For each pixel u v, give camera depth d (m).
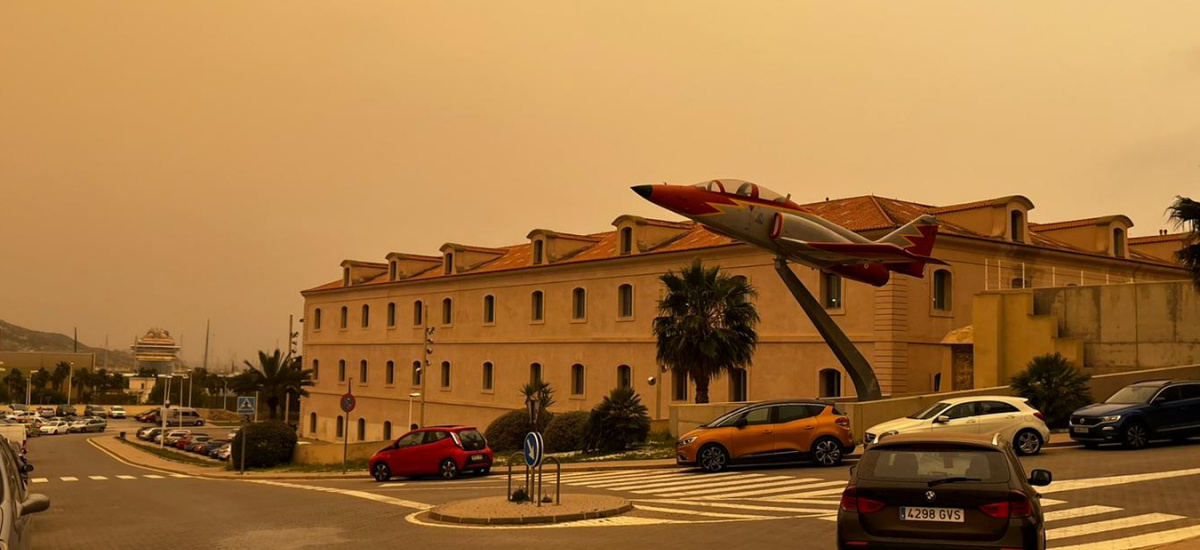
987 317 37.34
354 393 73.38
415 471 28.50
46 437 85.06
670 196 29.78
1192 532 13.16
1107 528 13.59
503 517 15.99
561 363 53.91
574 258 53.78
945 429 23.31
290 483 30.22
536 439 17.66
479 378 60.31
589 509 16.67
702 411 34.38
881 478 9.05
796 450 24.12
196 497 24.22
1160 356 34.19
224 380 131.50
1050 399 30.06
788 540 13.28
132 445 69.19
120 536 15.98
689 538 13.69
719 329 35.75
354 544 14.19
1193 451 23.50
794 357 41.88
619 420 33.72
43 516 19.66
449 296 63.62
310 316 80.44
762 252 43.41
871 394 31.06
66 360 177.12
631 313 49.78
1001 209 42.16
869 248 30.52
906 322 38.84
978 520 8.65
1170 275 50.09
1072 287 36.78
